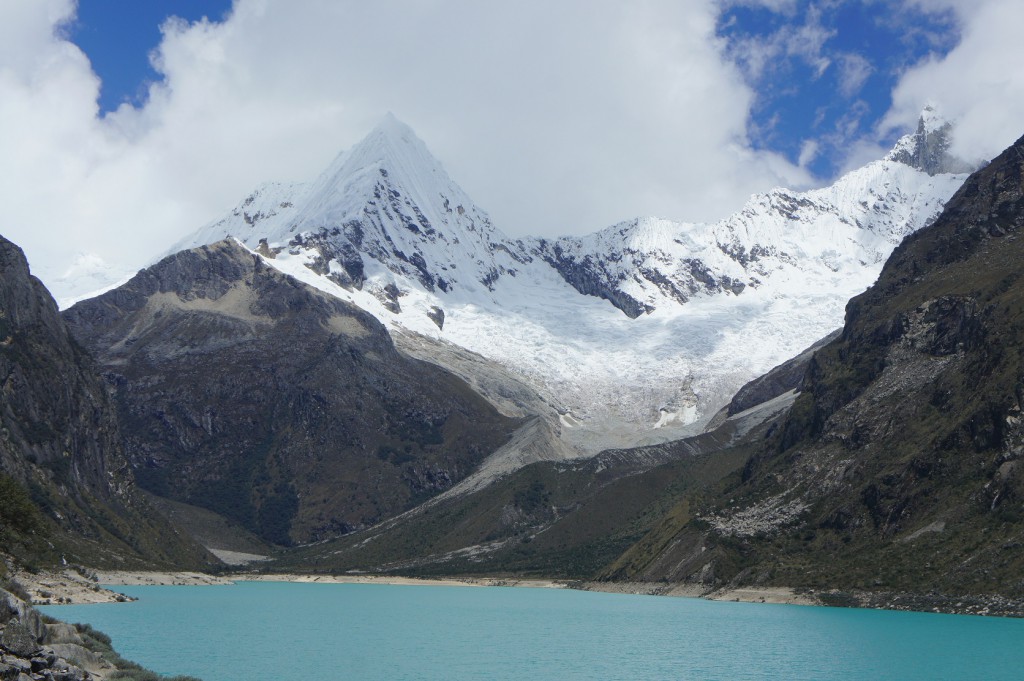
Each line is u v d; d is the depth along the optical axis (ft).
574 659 457.68
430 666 435.53
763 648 488.85
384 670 422.82
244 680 388.98
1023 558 577.02
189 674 396.37
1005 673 421.18
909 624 556.51
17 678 261.85
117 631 504.02
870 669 431.02
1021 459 629.51
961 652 471.62
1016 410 655.76
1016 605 552.00
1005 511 619.26
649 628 575.79
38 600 570.87
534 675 416.67
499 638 533.14
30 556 647.56
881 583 631.56
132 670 315.37
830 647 489.26
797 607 653.71
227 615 623.36
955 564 606.96
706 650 485.15
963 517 639.35
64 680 275.80
